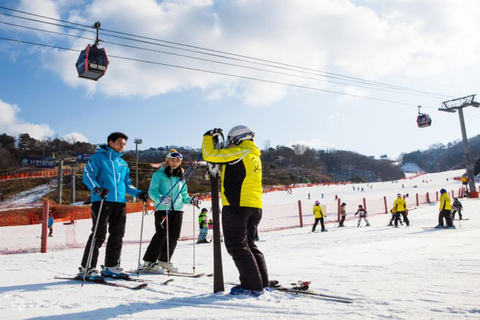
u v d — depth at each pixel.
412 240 7.93
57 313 2.48
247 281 2.94
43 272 4.50
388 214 23.92
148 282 3.67
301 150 166.75
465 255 5.04
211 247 9.34
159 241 4.49
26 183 60.56
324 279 3.62
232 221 3.01
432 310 2.31
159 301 2.79
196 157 4.09
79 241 12.30
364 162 190.62
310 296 2.83
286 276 3.89
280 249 7.72
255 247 3.18
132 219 23.12
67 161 38.34
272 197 51.34
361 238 9.56
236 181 3.03
